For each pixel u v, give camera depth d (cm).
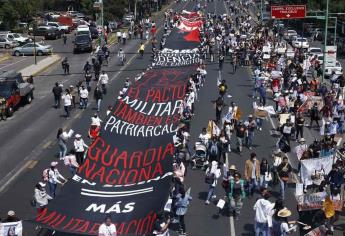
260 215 2091
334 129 3566
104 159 1995
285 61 5544
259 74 4625
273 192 2642
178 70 3972
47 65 6556
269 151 3259
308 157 2700
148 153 2006
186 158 2880
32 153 3272
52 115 4194
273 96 4581
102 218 1805
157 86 2406
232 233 2222
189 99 3722
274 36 8106
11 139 3572
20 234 1977
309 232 2014
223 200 2342
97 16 10369
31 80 4909
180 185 2181
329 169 2611
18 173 2936
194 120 3909
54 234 2055
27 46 7544
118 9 10688
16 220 1992
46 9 13438
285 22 10356
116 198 1869
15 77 4475
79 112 4231
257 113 3688
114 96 4697
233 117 3509
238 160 3091
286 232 2055
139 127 2112
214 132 3114
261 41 6938
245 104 4394
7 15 9988
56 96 4409
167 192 1864
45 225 1797
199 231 2234
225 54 6831
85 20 11594
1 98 4091
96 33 8994
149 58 6819
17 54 7569
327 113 3838
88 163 1983
